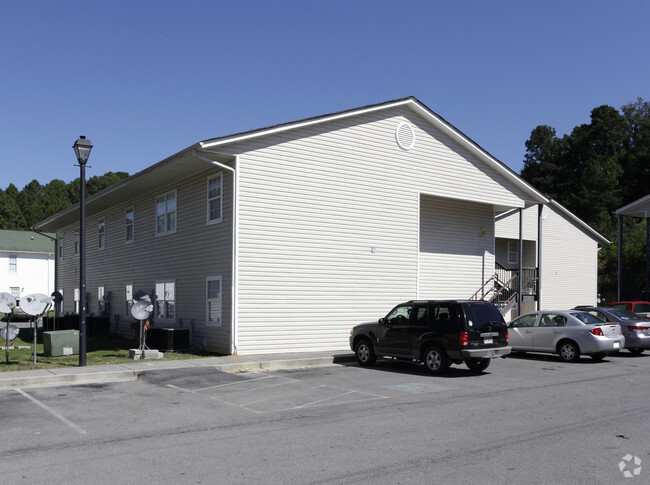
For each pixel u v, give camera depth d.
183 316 18.44
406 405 9.45
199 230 17.70
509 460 6.29
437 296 21.20
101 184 97.81
